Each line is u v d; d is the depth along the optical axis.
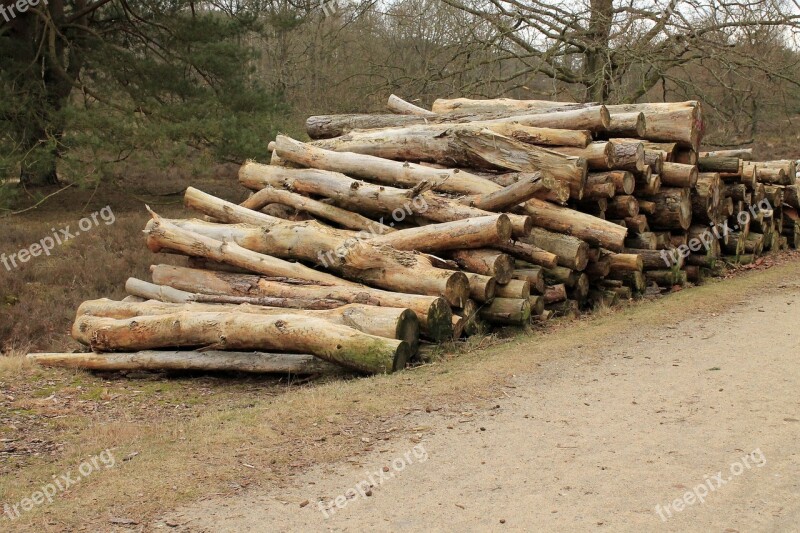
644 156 11.37
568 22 22.11
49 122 22.23
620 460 5.70
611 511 4.92
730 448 5.82
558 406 6.96
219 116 24.06
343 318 8.84
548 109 12.82
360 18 24.47
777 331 9.33
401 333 8.61
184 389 9.06
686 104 12.13
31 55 23.98
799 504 4.90
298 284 10.31
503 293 10.05
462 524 4.86
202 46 25.05
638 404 6.91
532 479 5.45
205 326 9.23
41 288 17.56
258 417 6.98
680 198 12.09
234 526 4.97
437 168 12.00
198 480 5.68
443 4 23.25
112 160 24.23
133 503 5.37
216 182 30.61
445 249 10.25
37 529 5.08
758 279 12.91
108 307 10.65
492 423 6.60
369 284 10.02
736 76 22.08
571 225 10.86
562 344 9.09
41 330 15.48
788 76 21.78
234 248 11.05
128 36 27.06
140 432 7.04
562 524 4.79
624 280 11.76
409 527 4.86
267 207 12.91
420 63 25.16
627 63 21.50
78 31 25.80
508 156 11.09
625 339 9.27
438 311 9.07
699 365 8.05
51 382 9.31
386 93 24.02
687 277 13.14
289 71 30.03
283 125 24.25
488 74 22.75
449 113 14.15
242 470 5.82
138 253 19.97
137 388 9.12
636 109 12.44
